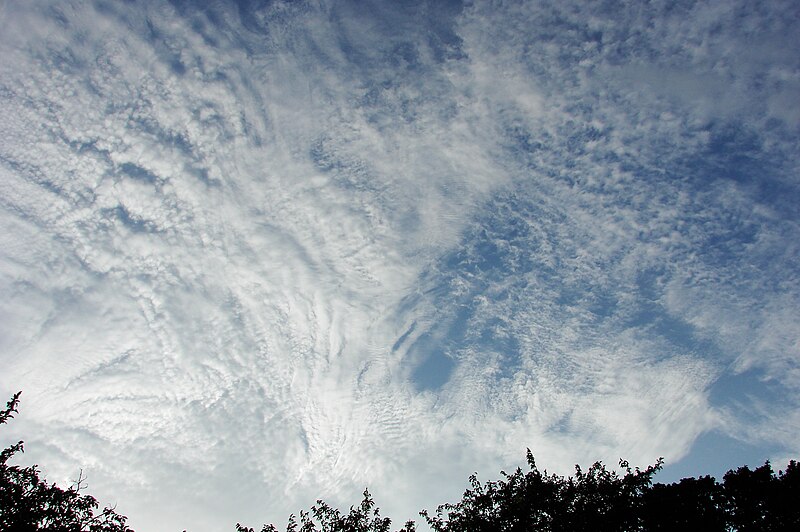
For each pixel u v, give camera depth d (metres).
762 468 24.12
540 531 22.39
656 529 22.86
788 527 22.50
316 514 23.56
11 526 17.62
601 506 22.56
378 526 23.22
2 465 18.55
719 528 22.80
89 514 19.52
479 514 23.47
